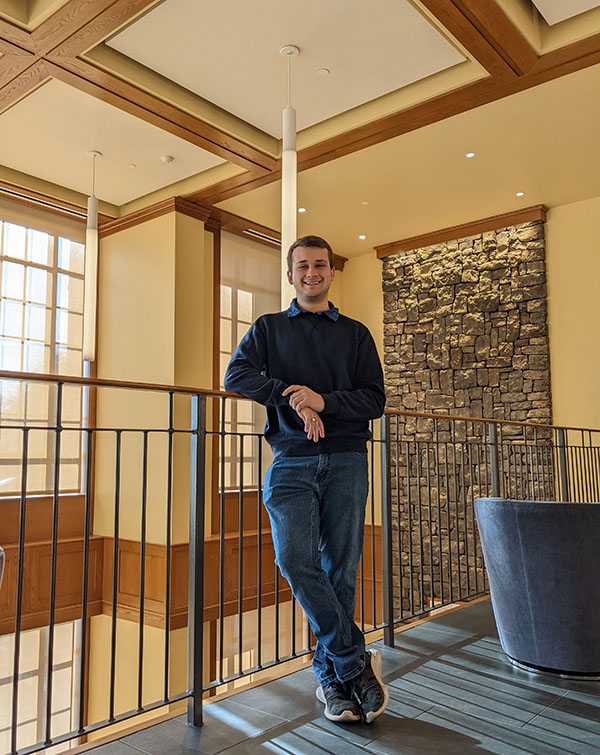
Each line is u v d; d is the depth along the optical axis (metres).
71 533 6.20
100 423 6.57
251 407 7.19
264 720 1.98
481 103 4.57
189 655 1.99
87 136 5.17
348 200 6.37
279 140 5.38
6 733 5.57
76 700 6.08
